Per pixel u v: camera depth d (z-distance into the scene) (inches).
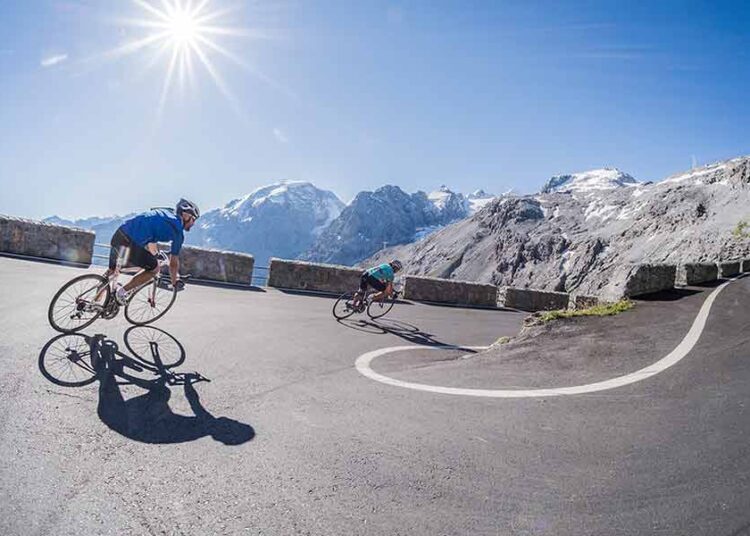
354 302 433.7
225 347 253.0
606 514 110.7
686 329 320.2
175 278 270.5
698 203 5999.0
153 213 250.7
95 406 154.3
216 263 587.5
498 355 268.2
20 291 309.3
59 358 193.5
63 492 106.0
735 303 445.7
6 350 192.7
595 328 321.1
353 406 179.0
